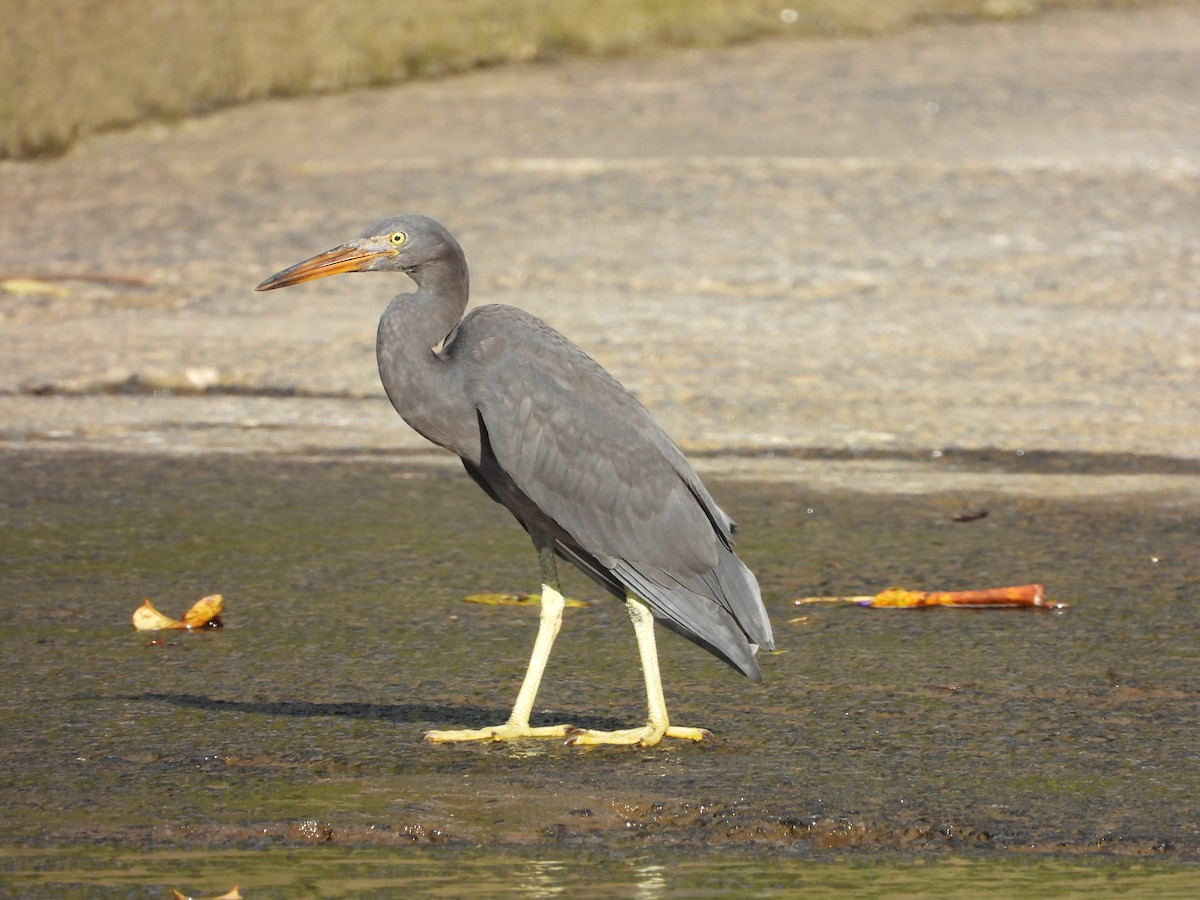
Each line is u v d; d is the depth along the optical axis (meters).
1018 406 16.05
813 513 12.98
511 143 28.92
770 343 18.41
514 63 36.00
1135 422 15.52
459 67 35.50
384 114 31.64
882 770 7.96
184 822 7.30
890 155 27.42
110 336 19.08
